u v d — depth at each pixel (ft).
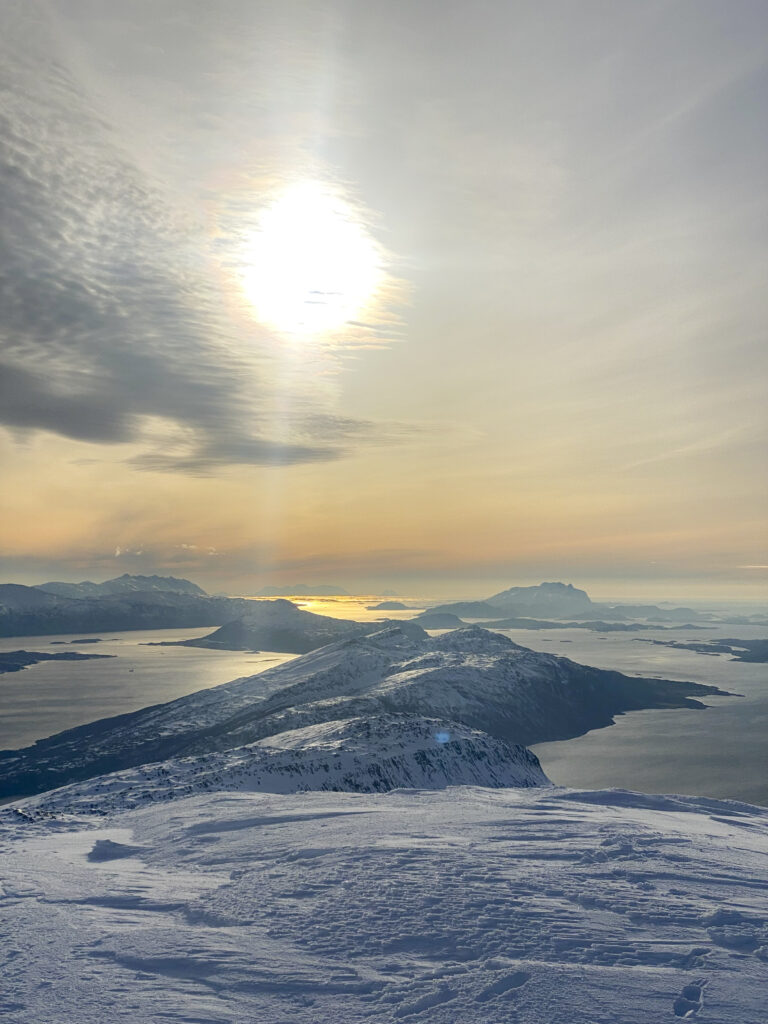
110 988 36.22
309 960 40.40
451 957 40.86
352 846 76.07
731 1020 32.19
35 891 59.72
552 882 59.11
